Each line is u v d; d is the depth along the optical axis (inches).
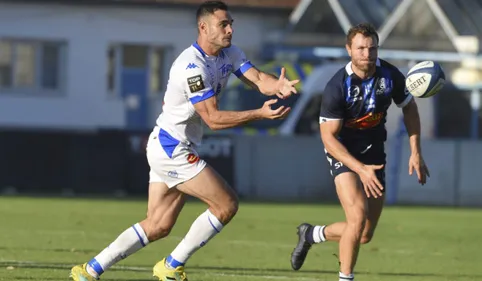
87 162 3339.1
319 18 5059.1
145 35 5103.3
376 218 1246.3
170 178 1133.1
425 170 1230.9
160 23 5118.1
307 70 4018.2
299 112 3885.3
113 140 3353.8
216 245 1839.3
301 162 3548.2
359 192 1160.2
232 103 3735.2
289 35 5034.5
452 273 1525.6
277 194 3531.0
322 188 3567.9
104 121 5027.1
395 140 3467.0
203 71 1096.8
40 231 1999.3
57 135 3319.4
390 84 1190.9
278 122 3863.2
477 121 4788.4
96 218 2356.1
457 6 4975.4
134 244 1152.8
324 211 2824.8
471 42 4884.4
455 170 3560.5
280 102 3850.9
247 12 5147.6
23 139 3299.7
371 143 1230.9
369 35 1151.0
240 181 3491.6
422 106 4429.1
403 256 1759.4
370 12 5012.3
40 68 5000.0
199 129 1135.6
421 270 1553.9
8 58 4963.1
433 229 2381.9
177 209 1154.7
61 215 2416.3
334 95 1171.9
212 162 3449.8
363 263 1631.4
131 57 5118.1
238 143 3484.3
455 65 4859.7
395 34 4933.6
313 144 3555.6
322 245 1892.2
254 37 5172.2
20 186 3302.2
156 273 1166.3
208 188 1122.0
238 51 1159.6
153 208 1149.7
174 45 5142.7
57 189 3321.9
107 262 1159.0
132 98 5019.7
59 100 5009.8
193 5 5128.0
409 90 1194.0
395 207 3248.0
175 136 1122.0
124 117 5044.3
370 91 1182.3
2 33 4926.2
